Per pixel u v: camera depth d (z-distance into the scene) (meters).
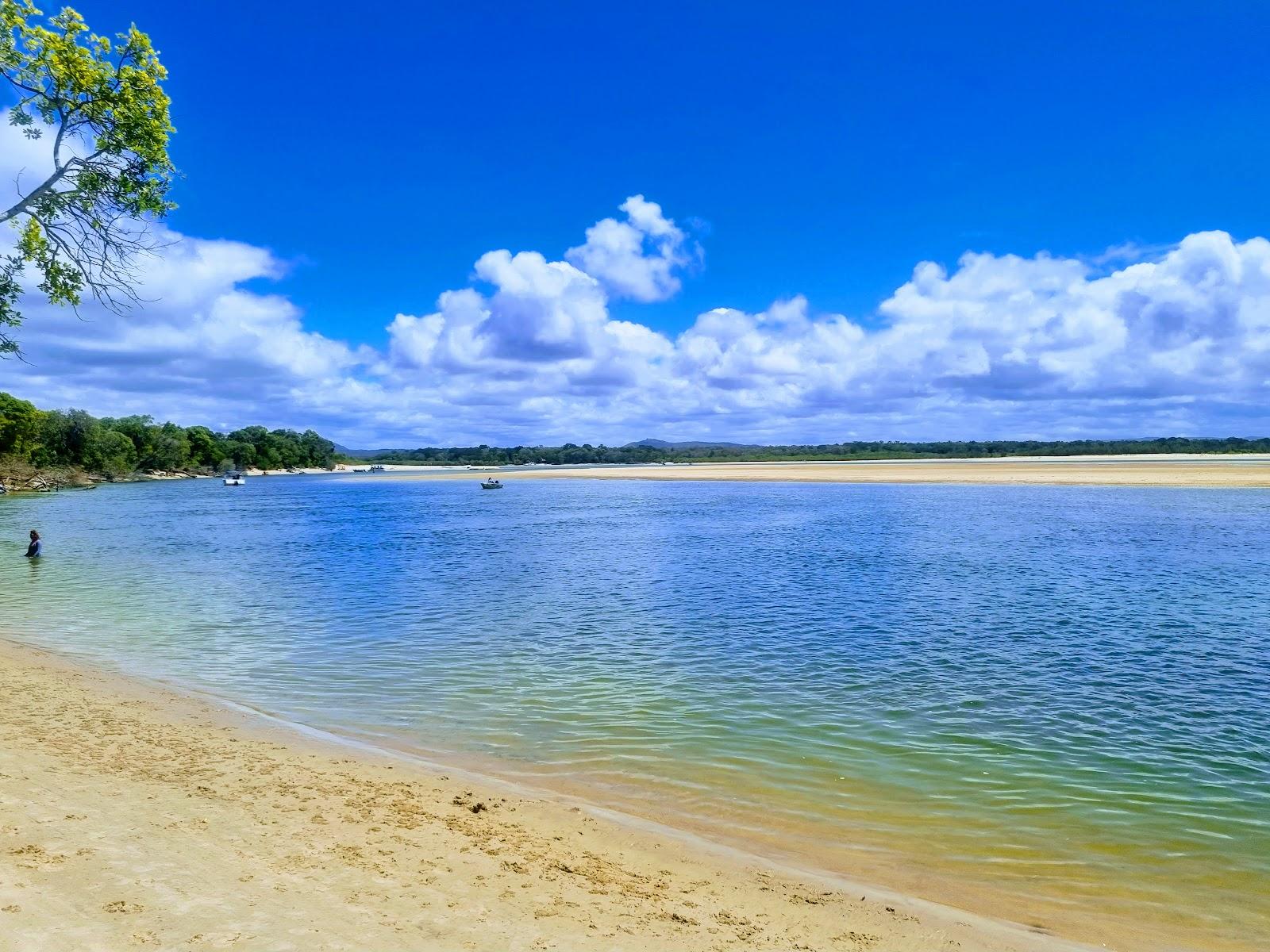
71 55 16.17
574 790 11.02
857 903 7.91
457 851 8.40
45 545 46.19
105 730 12.74
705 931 7.00
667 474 152.12
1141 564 31.59
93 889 6.67
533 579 31.05
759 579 29.86
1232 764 12.04
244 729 13.37
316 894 6.98
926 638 20.19
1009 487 88.00
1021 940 7.30
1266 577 28.48
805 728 13.69
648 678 16.86
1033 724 13.84
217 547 44.72
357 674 17.27
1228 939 7.50
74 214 17.11
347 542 47.12
